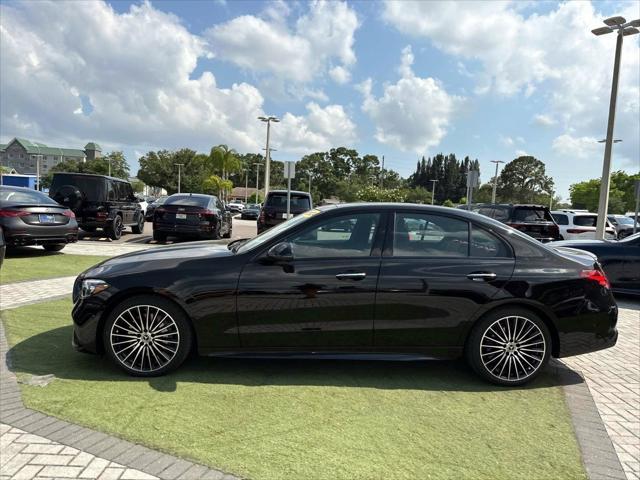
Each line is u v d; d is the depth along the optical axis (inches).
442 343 158.7
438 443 119.7
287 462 107.7
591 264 167.3
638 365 189.8
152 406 132.3
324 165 4084.6
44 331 194.5
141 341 152.6
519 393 155.3
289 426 124.4
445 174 4547.2
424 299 155.2
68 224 405.1
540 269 159.9
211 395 141.3
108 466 103.6
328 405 138.3
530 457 115.5
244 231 890.1
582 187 2920.8
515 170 3693.4
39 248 466.9
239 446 113.5
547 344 160.4
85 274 158.1
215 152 2755.9
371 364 174.7
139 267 154.0
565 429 130.8
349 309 154.1
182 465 105.0
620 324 262.8
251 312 152.8
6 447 109.6
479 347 158.2
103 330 153.2
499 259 160.7
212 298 151.5
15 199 384.8
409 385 156.9
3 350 171.6
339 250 157.8
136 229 682.8
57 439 113.6
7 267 345.4
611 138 581.6
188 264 154.5
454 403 144.6
